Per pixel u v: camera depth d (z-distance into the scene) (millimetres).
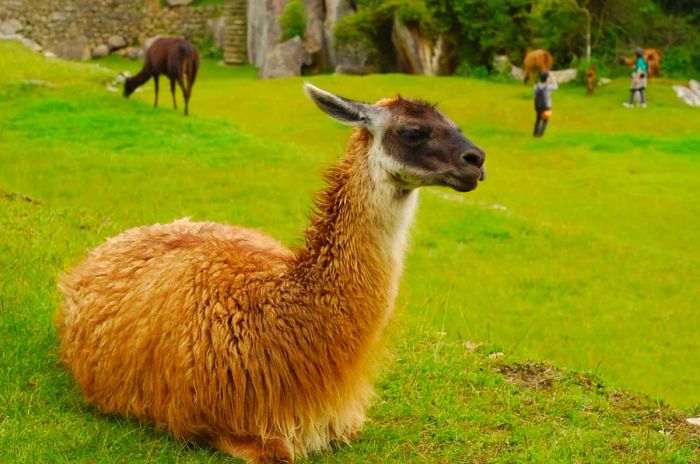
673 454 5215
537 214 16312
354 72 37562
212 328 4785
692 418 5957
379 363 5355
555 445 5266
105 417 5273
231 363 4715
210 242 5270
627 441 5422
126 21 44562
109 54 44094
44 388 5562
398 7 35688
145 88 29000
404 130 4750
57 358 6027
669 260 13523
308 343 4707
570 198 17797
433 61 36469
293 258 4977
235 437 4836
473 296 11211
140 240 5645
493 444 5277
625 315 10844
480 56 36812
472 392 6109
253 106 26719
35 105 21047
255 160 17500
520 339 9406
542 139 23484
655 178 19578
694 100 31844
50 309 6871
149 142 18375
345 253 4719
